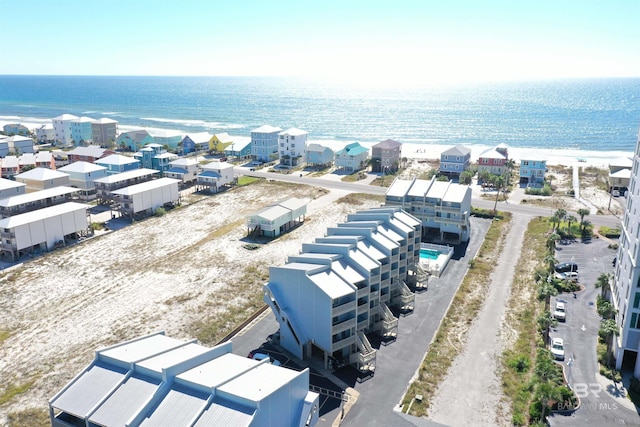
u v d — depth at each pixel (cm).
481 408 4891
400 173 15700
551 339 6019
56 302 7275
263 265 8650
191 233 10356
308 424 4272
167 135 19400
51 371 5603
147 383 4050
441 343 6091
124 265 8644
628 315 5191
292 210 10706
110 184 11919
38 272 8312
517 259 8800
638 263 5059
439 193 9788
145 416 3734
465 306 7050
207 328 6500
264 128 18362
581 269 8212
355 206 12194
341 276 5853
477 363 5656
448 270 8406
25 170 14800
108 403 3903
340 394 5116
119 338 6281
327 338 5544
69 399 4028
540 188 13688
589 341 6041
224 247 9544
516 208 11888
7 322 6719
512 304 7075
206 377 4062
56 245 9481
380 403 4981
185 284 7888
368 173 15925
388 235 7244
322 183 14562
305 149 17575
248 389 3866
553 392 4631
